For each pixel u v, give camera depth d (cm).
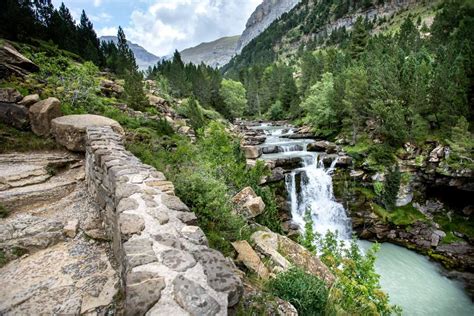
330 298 523
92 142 728
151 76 7181
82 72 1586
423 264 1644
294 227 1836
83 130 902
